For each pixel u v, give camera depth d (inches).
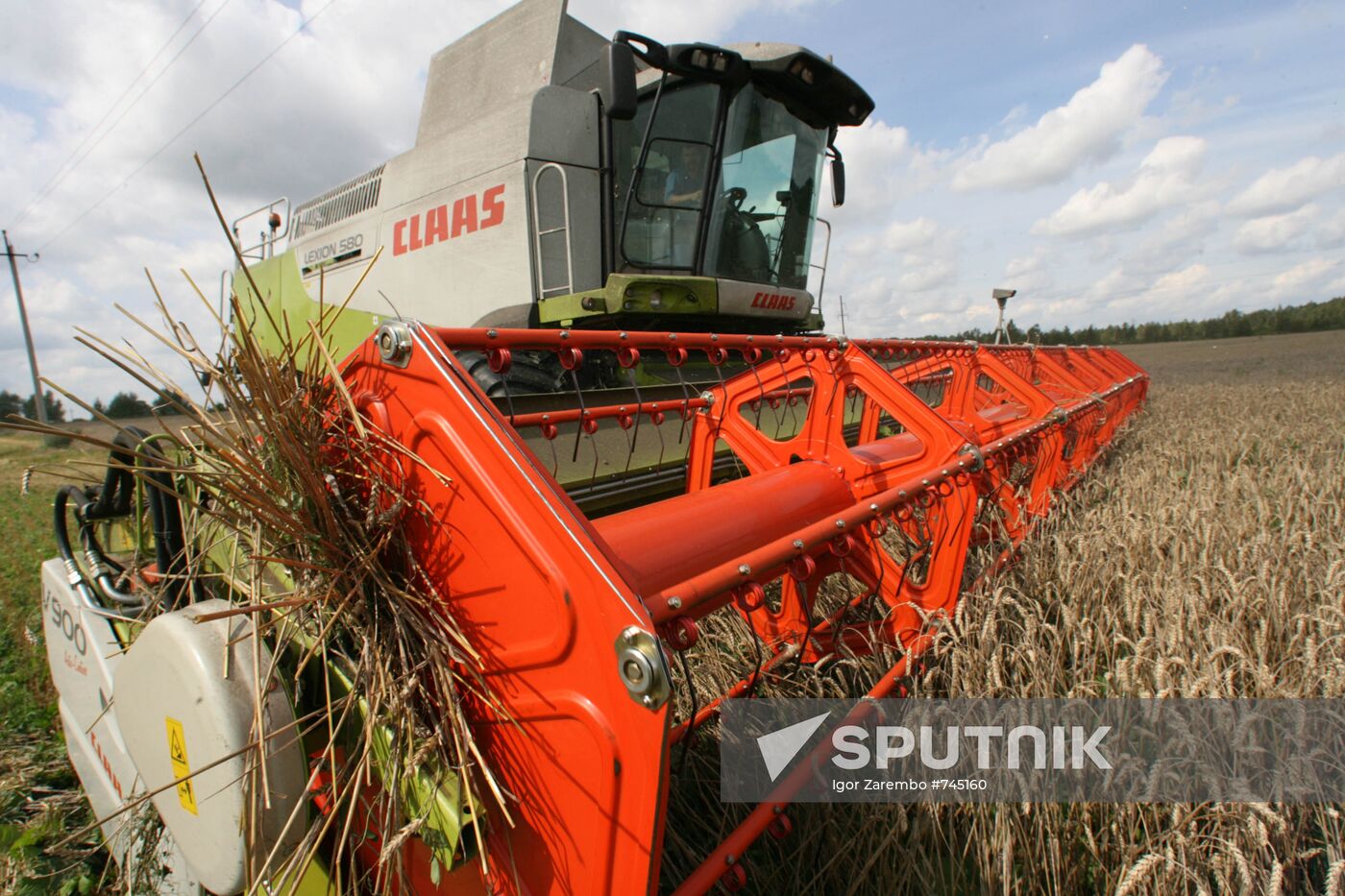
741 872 66.1
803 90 227.6
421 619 58.2
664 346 92.8
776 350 113.0
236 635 64.1
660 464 158.2
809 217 257.0
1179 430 391.2
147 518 99.1
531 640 51.7
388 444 58.7
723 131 217.8
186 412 64.1
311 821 64.3
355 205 275.9
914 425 116.1
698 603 57.1
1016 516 156.5
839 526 81.4
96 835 107.1
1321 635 109.3
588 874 49.5
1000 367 192.2
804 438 128.7
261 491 60.8
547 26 227.5
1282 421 458.6
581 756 49.4
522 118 204.5
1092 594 133.6
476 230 220.7
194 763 63.7
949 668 105.0
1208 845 80.1
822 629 121.7
